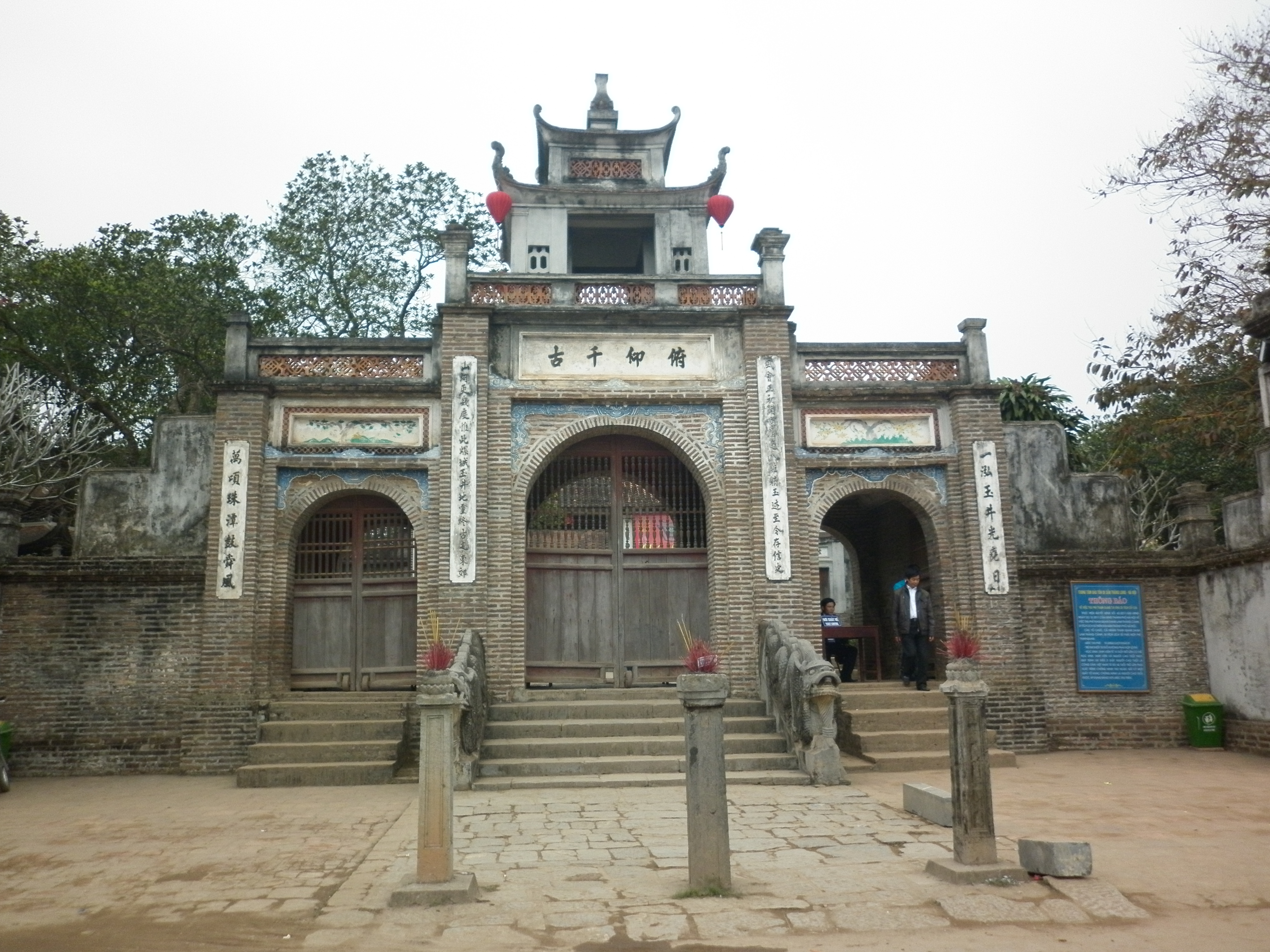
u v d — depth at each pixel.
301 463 15.52
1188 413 18.16
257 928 6.66
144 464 24.12
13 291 22.52
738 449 16.02
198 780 13.93
